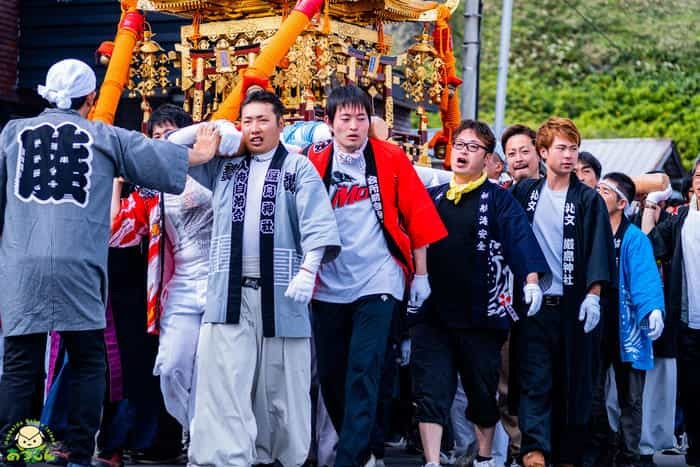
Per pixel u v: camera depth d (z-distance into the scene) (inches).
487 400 354.3
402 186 331.9
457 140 354.0
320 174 329.4
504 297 350.6
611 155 1164.5
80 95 305.3
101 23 631.8
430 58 466.9
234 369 305.9
